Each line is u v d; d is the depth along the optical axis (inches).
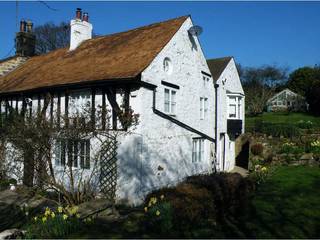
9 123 592.7
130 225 361.7
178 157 661.3
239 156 1015.6
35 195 554.6
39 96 672.4
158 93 600.4
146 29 733.9
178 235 346.3
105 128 550.3
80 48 812.0
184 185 431.2
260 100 1987.0
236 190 473.1
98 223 378.0
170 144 636.1
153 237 334.3
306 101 1927.9
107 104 572.4
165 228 350.6
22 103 709.9
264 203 507.2
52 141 515.2
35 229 347.6
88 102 577.6
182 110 681.0
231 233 374.9
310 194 556.4
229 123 933.8
